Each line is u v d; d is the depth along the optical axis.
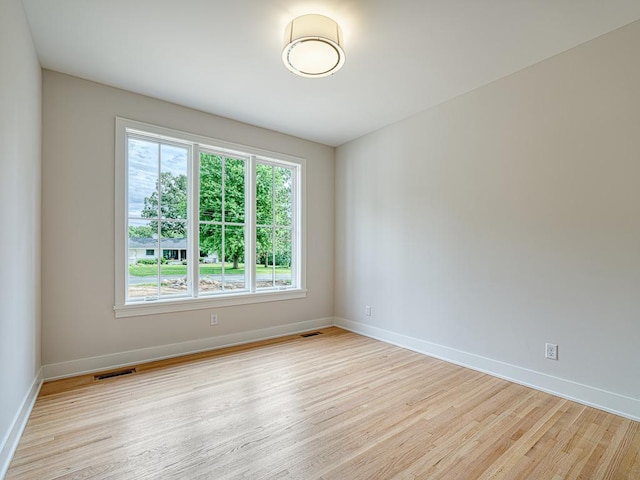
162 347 3.31
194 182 3.57
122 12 2.10
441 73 2.85
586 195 2.44
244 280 4.02
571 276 2.51
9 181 1.77
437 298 3.44
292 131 4.21
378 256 4.12
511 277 2.86
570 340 2.51
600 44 2.37
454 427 2.10
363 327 4.32
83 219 2.91
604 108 2.35
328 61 2.37
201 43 2.43
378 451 1.85
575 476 1.67
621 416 2.25
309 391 2.60
